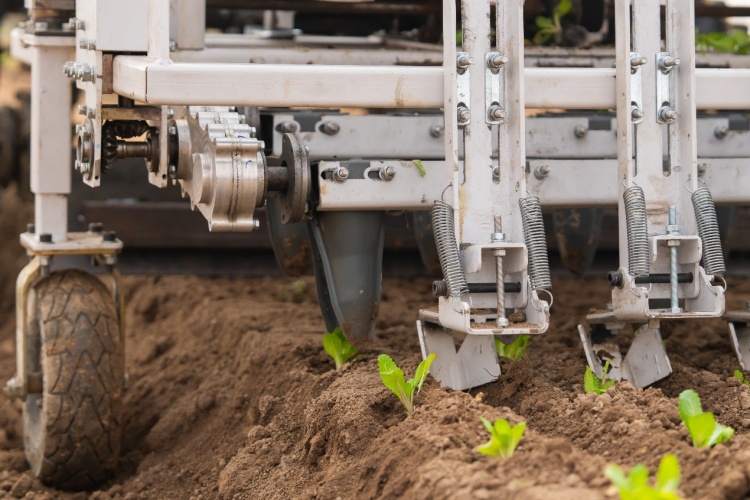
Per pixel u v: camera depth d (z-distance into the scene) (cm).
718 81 614
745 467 422
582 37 883
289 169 604
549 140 767
